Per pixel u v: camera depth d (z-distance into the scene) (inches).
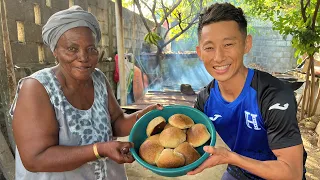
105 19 231.0
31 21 132.8
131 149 46.9
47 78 47.1
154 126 52.0
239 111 52.6
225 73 47.6
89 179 50.9
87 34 46.4
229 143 60.5
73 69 47.0
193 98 235.9
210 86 59.0
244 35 47.3
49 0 150.2
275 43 446.3
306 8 208.4
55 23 44.9
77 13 45.4
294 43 195.9
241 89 51.6
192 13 353.7
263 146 55.1
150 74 301.6
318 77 215.3
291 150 45.2
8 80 93.0
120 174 57.7
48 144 45.0
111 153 44.3
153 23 393.7
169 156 44.5
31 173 48.5
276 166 43.5
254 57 457.4
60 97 47.1
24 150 44.1
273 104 46.8
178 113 56.6
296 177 43.9
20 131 44.1
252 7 270.7
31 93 44.8
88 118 50.5
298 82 208.4
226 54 45.9
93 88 54.7
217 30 45.1
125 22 272.8
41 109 44.9
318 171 130.1
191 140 49.4
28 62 131.4
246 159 43.2
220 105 55.7
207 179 110.8
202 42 47.5
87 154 44.4
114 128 62.9
